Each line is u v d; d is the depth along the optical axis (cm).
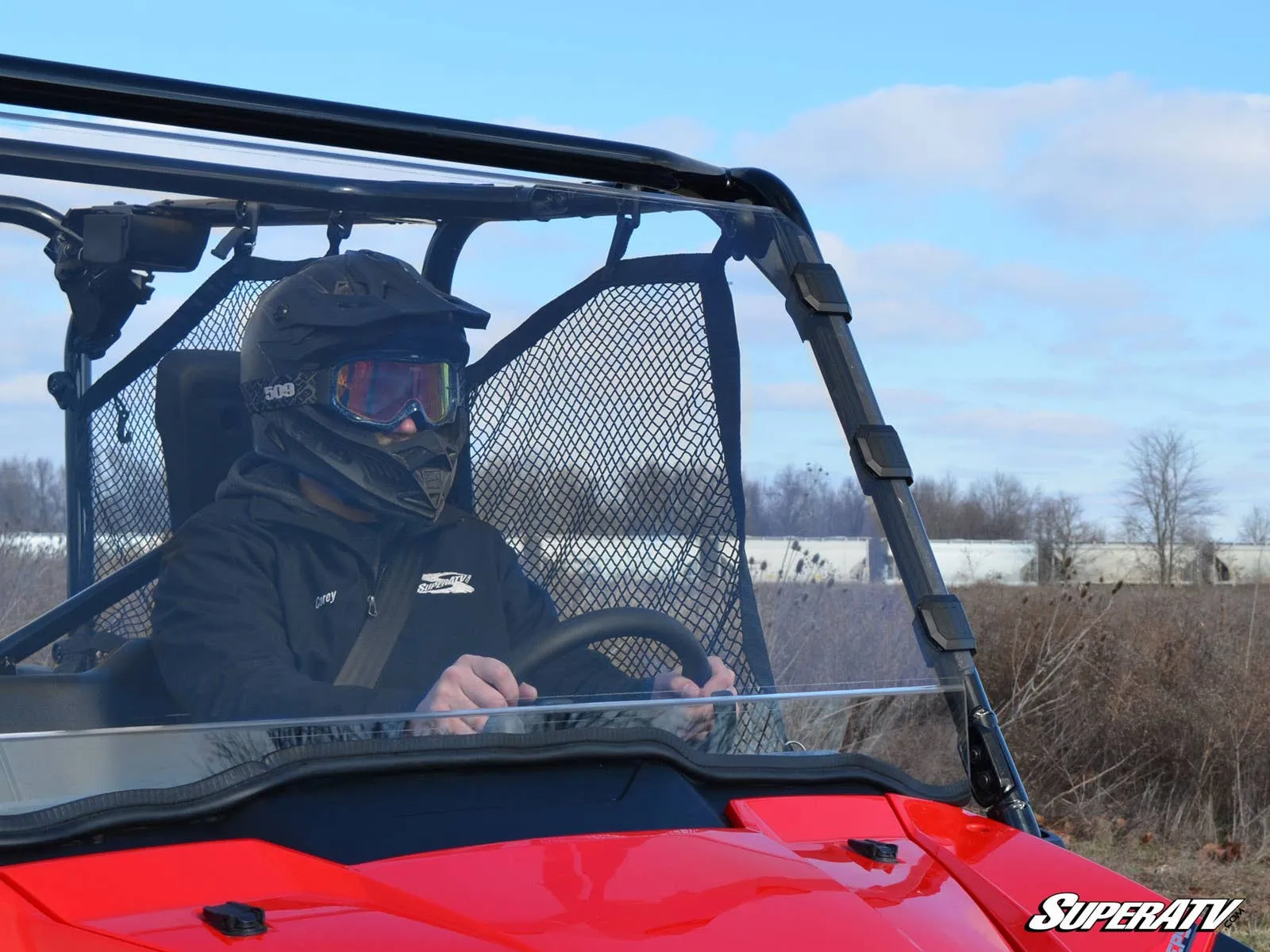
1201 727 575
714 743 149
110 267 144
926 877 125
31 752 120
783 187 182
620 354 171
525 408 169
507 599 165
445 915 104
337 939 98
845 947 103
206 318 152
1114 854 521
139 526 147
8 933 97
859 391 169
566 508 168
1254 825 549
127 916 101
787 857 120
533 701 147
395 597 156
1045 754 591
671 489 170
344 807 119
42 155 140
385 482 155
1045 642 630
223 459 153
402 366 157
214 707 139
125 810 113
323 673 150
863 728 154
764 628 163
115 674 140
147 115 159
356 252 161
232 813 118
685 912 105
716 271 175
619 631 162
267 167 150
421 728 135
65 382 142
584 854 115
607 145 181
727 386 172
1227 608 715
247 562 150
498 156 177
